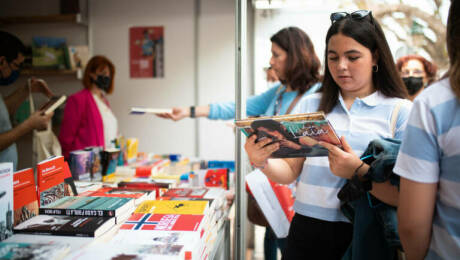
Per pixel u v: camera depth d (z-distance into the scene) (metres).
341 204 1.08
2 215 0.82
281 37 1.70
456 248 0.70
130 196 1.17
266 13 3.31
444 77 0.73
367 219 1.01
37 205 1.01
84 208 0.99
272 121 0.91
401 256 1.01
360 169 0.94
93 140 2.50
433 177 0.72
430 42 3.25
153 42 3.49
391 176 0.91
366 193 1.01
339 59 1.06
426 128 0.71
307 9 3.28
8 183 0.84
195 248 0.85
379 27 1.07
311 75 1.71
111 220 0.95
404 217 0.76
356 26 1.02
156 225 0.94
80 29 3.54
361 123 1.10
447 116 0.69
